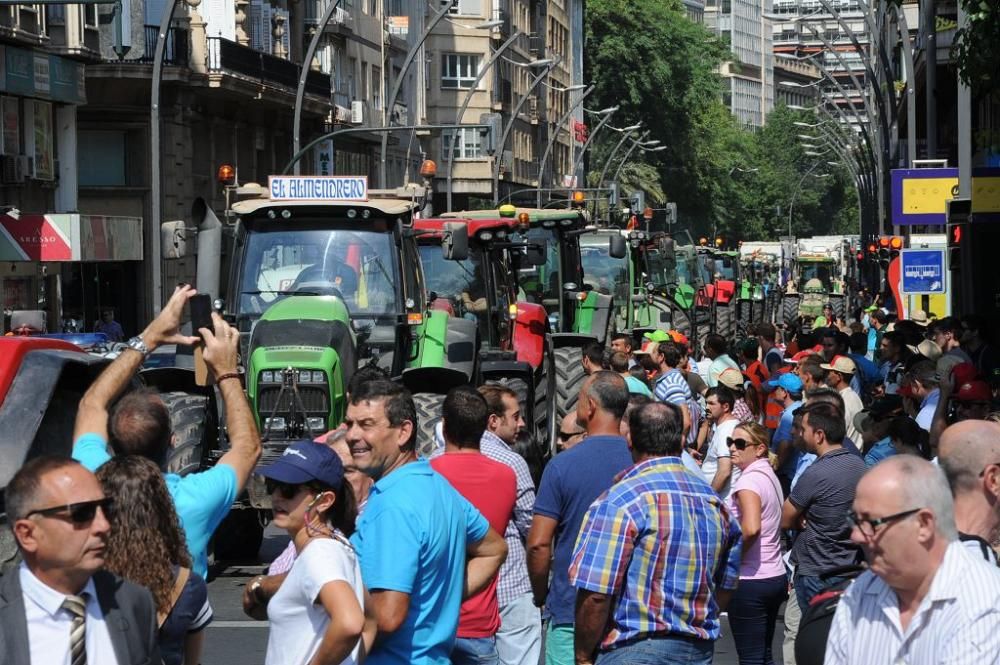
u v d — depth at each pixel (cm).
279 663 1021
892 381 3291
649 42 17800
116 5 6994
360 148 10712
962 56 2980
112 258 6244
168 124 7388
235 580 2383
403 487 1109
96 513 838
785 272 15400
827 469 1578
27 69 5875
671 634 1191
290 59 9125
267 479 1034
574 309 4534
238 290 2650
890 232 9194
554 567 1421
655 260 7288
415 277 2741
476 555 1183
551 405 3622
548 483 1405
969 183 4456
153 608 884
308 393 2355
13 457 1274
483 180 13675
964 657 823
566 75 17412
